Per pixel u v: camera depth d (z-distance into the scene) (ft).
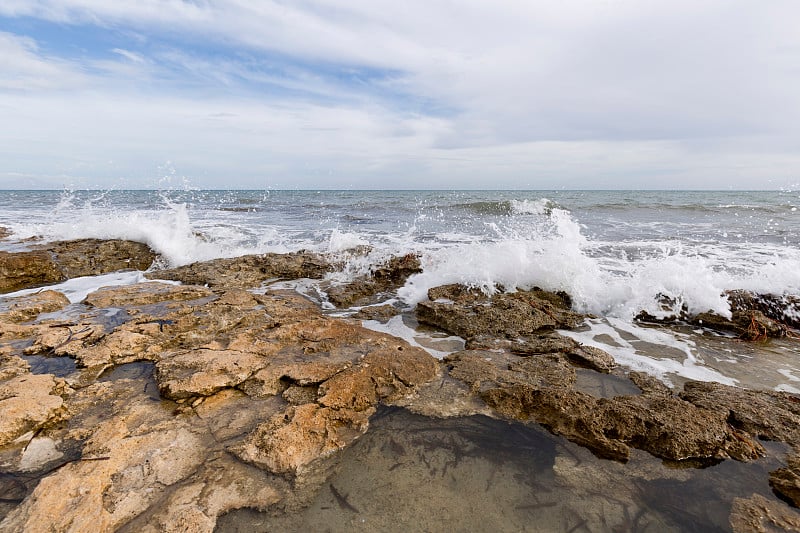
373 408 10.57
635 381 12.16
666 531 7.22
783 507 7.64
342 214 59.52
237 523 7.13
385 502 7.73
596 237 35.76
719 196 115.03
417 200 97.60
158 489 7.61
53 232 30.32
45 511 6.89
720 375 12.69
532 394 10.82
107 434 8.87
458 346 14.83
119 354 12.52
